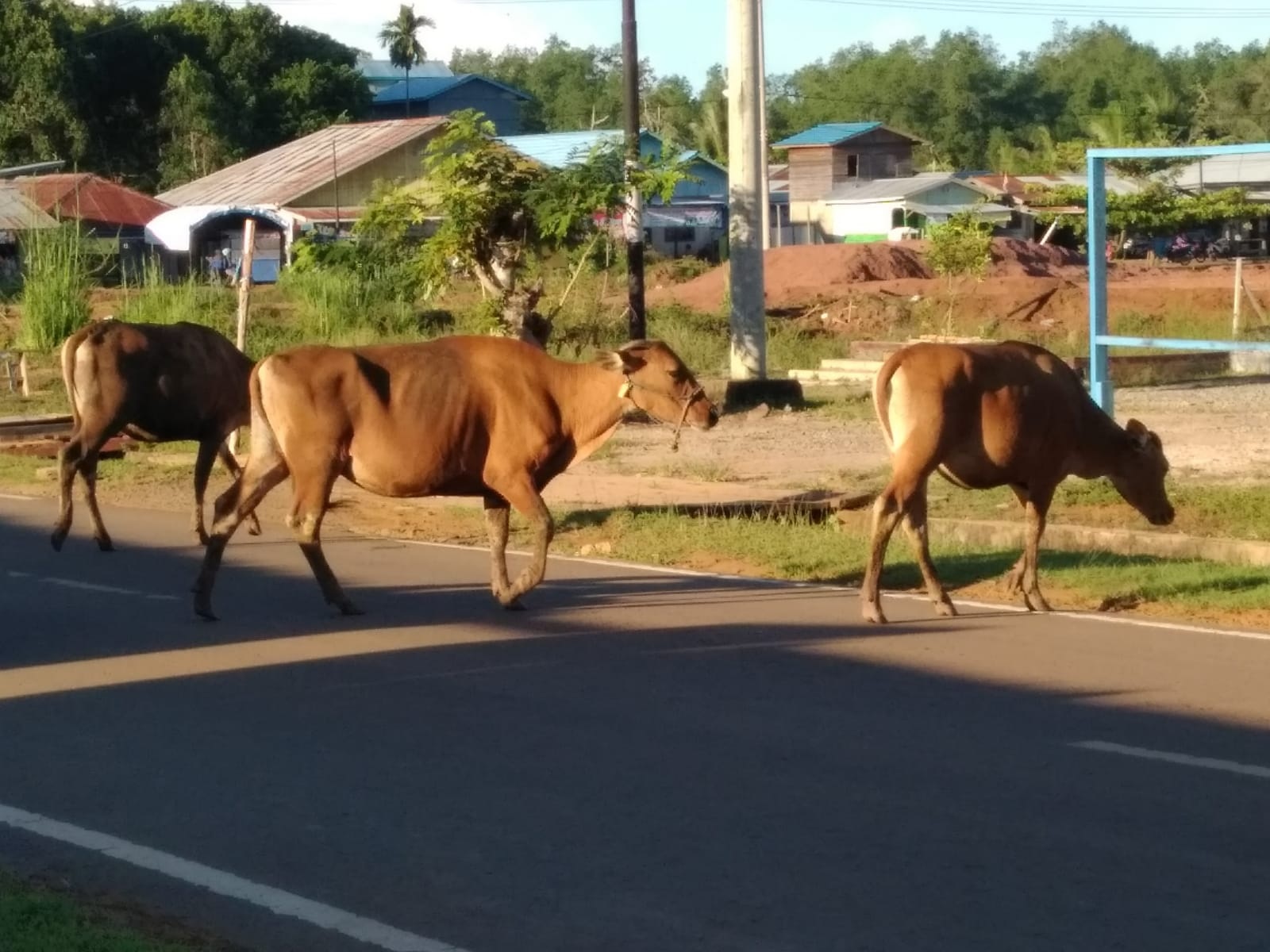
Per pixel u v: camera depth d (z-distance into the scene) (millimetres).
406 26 83625
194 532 16031
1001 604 12289
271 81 77312
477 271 22906
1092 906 6168
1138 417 22797
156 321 31734
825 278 45875
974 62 109375
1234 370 29688
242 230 55938
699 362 30422
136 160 74938
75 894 6457
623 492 17766
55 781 7973
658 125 87812
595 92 111812
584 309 33906
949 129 107062
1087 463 12094
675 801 7496
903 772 7914
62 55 71438
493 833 7102
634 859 6746
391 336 31000
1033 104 108812
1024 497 12055
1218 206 51188
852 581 13375
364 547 15203
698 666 10219
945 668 10117
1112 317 35906
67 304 32562
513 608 12086
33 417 23359
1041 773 7879
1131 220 51062
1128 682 9711
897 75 108812
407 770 8047
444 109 84000
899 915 6102
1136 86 105000
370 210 23812
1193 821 7145
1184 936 5875
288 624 11695
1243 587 12586
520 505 11766
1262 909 6129
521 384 11750
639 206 24703
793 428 22859
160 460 21266
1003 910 6137
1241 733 8570
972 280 40844
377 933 6031
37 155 70750
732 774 7906
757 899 6285
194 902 6371
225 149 73188
